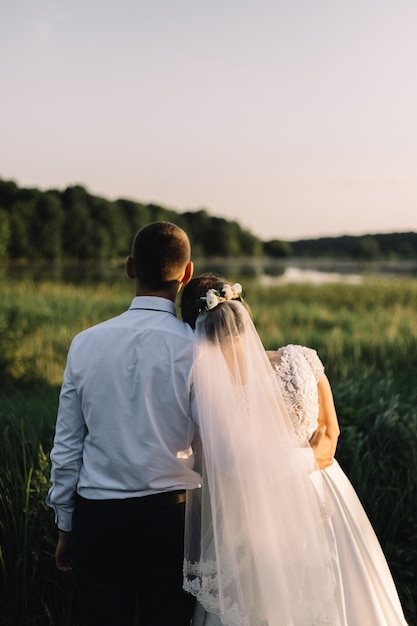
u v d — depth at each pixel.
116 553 2.01
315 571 2.04
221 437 1.99
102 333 2.04
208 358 2.03
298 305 16.94
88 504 2.02
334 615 2.05
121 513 1.98
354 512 2.44
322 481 2.39
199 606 2.17
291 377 2.25
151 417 1.99
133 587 2.08
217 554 1.99
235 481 2.01
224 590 2.00
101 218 73.25
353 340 8.79
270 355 2.34
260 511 2.01
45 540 2.93
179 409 2.01
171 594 2.03
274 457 2.05
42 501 2.98
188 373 2.02
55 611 2.84
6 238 63.44
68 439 2.04
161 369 2.00
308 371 2.30
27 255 65.12
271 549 2.01
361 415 4.25
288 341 8.95
